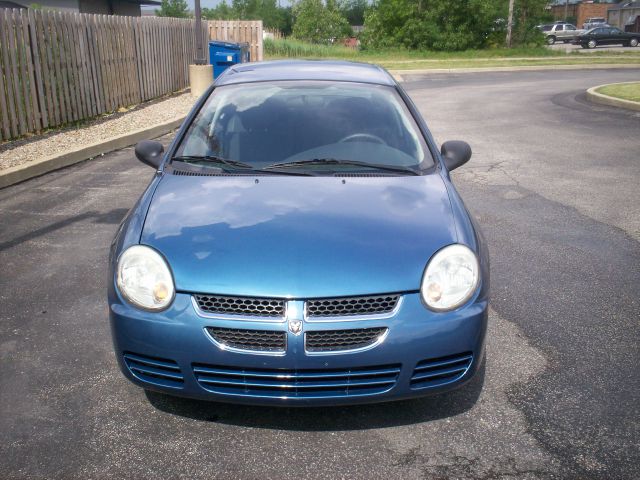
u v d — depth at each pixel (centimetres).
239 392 265
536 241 540
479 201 665
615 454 267
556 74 2414
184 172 349
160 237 284
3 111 911
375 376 265
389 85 427
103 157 893
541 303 418
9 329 382
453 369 272
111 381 326
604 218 603
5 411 299
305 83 421
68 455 267
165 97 1570
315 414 296
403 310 262
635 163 840
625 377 328
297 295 256
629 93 1518
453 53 3428
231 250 273
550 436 279
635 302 419
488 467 260
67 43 1087
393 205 309
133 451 270
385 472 257
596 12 8856
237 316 258
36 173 773
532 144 984
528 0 3678
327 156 358
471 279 274
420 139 382
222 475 255
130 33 1368
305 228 286
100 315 402
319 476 254
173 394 272
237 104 400
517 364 341
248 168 349
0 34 900
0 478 253
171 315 262
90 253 512
